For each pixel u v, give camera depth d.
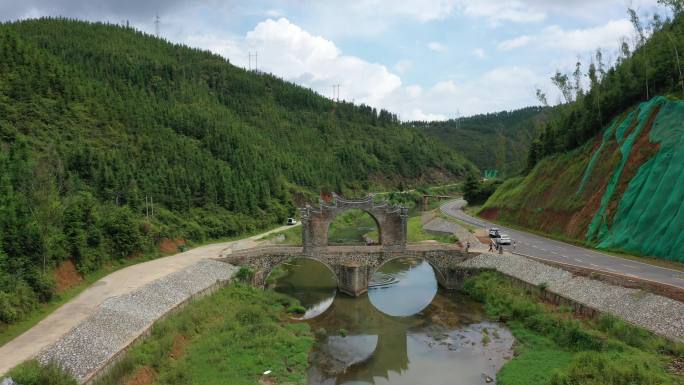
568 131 105.88
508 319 55.19
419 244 77.38
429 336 53.31
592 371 34.66
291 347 48.22
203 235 93.44
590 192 80.81
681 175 60.69
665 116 71.38
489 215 122.75
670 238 58.31
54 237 54.47
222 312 54.41
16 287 44.09
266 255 70.38
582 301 48.22
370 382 42.12
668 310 39.94
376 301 68.56
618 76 99.38
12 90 99.25
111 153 96.75
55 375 29.55
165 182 96.81
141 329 41.81
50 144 87.38
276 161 165.88
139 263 69.88
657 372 32.97
